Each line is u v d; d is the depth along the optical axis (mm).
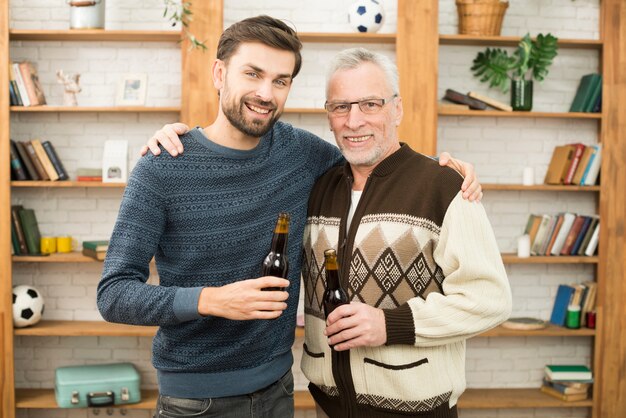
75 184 4188
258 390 1940
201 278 1868
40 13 4430
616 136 4418
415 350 1911
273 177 1956
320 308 2006
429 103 4246
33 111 4379
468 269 1872
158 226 1826
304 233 2092
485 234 1923
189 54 4172
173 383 1910
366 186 2004
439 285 1981
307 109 4230
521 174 4680
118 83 4359
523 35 4617
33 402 4219
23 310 4195
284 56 1779
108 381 4172
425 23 4223
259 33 1750
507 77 4453
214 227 1860
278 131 2037
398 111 2076
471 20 4336
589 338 4738
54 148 4484
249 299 1649
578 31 4633
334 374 1955
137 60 4492
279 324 1960
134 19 4457
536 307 4715
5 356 4164
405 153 2027
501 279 1908
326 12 4523
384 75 1982
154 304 1708
